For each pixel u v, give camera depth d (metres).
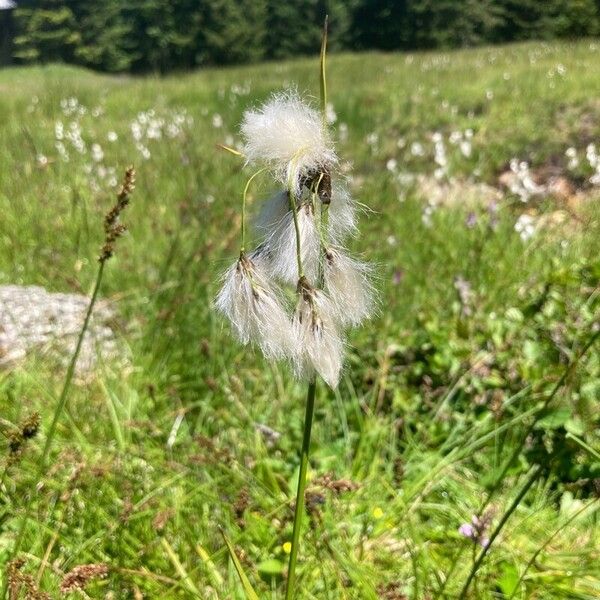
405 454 2.87
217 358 3.40
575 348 3.11
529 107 10.36
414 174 6.90
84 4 45.72
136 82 17.47
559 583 2.20
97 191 6.08
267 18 44.81
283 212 1.24
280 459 2.79
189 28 44.41
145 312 3.86
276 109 1.23
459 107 11.01
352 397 3.08
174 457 2.71
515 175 7.10
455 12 41.06
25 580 1.66
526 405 2.93
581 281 3.50
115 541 2.23
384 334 3.44
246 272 1.21
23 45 45.78
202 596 2.09
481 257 4.41
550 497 2.59
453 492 2.63
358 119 10.28
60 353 3.44
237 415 3.07
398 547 2.38
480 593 2.11
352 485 2.21
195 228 4.93
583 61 14.62
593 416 2.75
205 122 10.01
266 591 2.12
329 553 2.17
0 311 3.88
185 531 2.30
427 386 3.03
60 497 2.39
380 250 4.43
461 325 3.28
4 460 2.47
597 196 6.04
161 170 6.93
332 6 44.16
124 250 4.66
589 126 9.20
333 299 1.22
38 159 6.66
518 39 40.78
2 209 5.65
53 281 4.45
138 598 1.99
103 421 2.95
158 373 3.38
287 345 1.20
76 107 11.80
